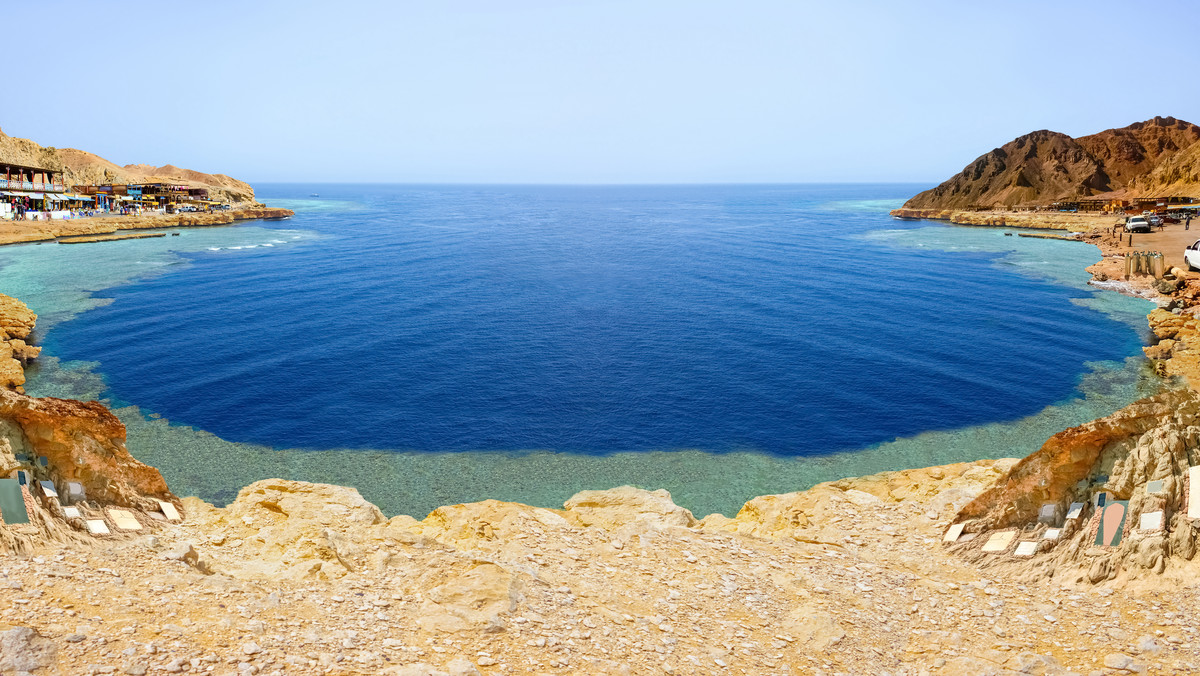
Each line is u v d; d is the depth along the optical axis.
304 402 42.97
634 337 59.47
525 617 11.52
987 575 14.13
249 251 112.38
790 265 101.12
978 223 163.62
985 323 63.53
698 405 43.28
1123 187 192.38
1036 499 14.92
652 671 10.46
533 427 39.75
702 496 32.09
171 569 11.45
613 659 10.65
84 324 61.12
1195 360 48.50
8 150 161.88
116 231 132.12
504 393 45.16
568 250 120.31
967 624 12.36
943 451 36.69
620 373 49.50
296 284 82.81
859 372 49.44
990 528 15.38
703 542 15.95
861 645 11.78
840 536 16.64
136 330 59.41
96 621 9.24
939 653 11.52
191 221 151.25
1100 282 81.75
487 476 33.81
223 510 16.47
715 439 38.34
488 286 83.50
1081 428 14.12
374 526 16.30
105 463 14.29
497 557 14.20
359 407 42.31
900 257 108.62
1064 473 14.52
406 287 82.12
